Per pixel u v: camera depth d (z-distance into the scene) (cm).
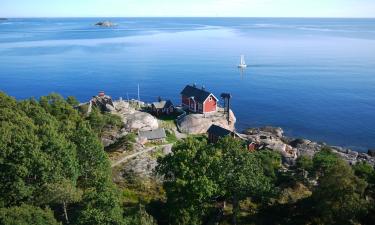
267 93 18075
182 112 11781
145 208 5969
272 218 6034
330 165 6462
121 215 4678
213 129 10119
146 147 8856
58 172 5409
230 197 6156
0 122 6525
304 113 15112
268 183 5941
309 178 7162
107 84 19750
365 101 16638
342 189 5291
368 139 12562
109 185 5206
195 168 5644
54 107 8706
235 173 5628
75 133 6706
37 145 5444
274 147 9431
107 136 9056
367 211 5356
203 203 5594
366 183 5544
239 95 17738
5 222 3909
